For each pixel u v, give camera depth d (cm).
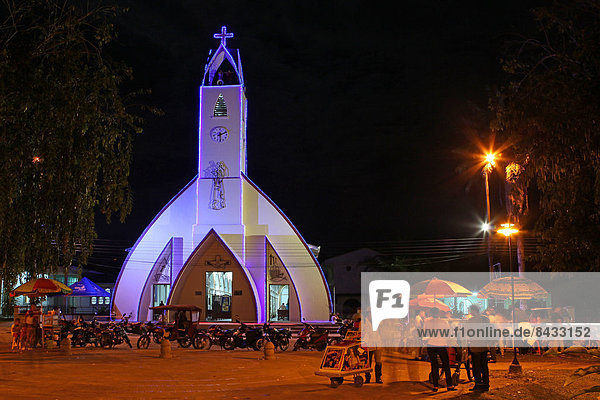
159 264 4538
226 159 4547
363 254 6181
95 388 1328
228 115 4588
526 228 2808
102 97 1208
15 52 1057
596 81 983
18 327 2434
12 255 1195
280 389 1335
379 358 1430
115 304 4488
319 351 2559
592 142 1022
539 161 1088
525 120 1039
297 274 4469
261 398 1210
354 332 1447
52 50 1129
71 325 2923
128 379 1491
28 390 1274
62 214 1181
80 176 1206
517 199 1207
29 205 1192
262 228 4522
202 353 2381
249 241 4500
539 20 1038
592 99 984
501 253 4078
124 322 3247
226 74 4769
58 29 1110
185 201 4581
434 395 1245
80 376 1534
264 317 4347
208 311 4406
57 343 2531
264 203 4553
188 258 4309
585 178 1080
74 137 1185
